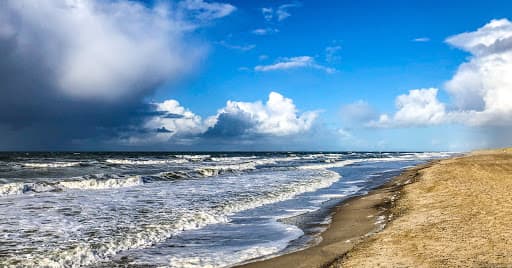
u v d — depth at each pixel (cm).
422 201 1825
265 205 2064
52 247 1184
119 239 1293
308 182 3178
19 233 1350
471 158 4841
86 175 3494
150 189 2672
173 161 6781
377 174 4200
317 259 1088
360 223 1560
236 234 1420
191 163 6219
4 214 1692
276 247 1241
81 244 1220
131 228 1449
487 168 3105
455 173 2798
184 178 3534
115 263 1066
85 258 1098
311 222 1638
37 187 2511
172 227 1486
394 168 5300
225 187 2806
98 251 1160
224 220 1661
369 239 1212
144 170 4375
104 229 1427
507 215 1373
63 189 2619
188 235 1390
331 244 1249
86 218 1622
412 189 2262
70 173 3775
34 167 4541
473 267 902
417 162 7344
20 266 1013
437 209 1586
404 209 1698
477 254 994
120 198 2212
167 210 1831
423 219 1426
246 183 3105
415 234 1216
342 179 3600
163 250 1199
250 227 1538
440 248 1057
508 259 949
